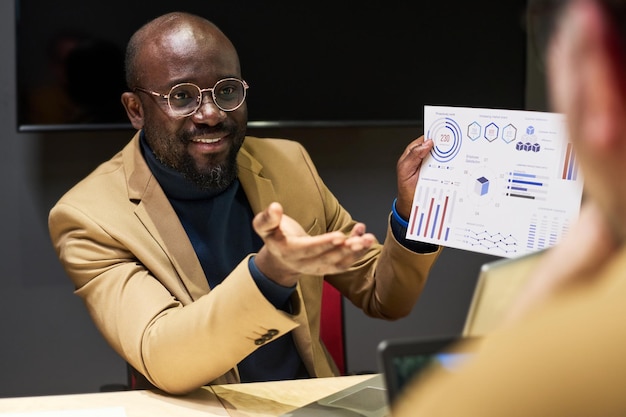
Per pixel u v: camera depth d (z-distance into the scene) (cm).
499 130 171
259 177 219
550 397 44
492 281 64
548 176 165
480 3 320
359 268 231
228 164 205
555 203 165
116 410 158
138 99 212
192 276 198
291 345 211
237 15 307
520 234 168
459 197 175
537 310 47
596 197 47
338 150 327
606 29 46
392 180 330
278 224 140
